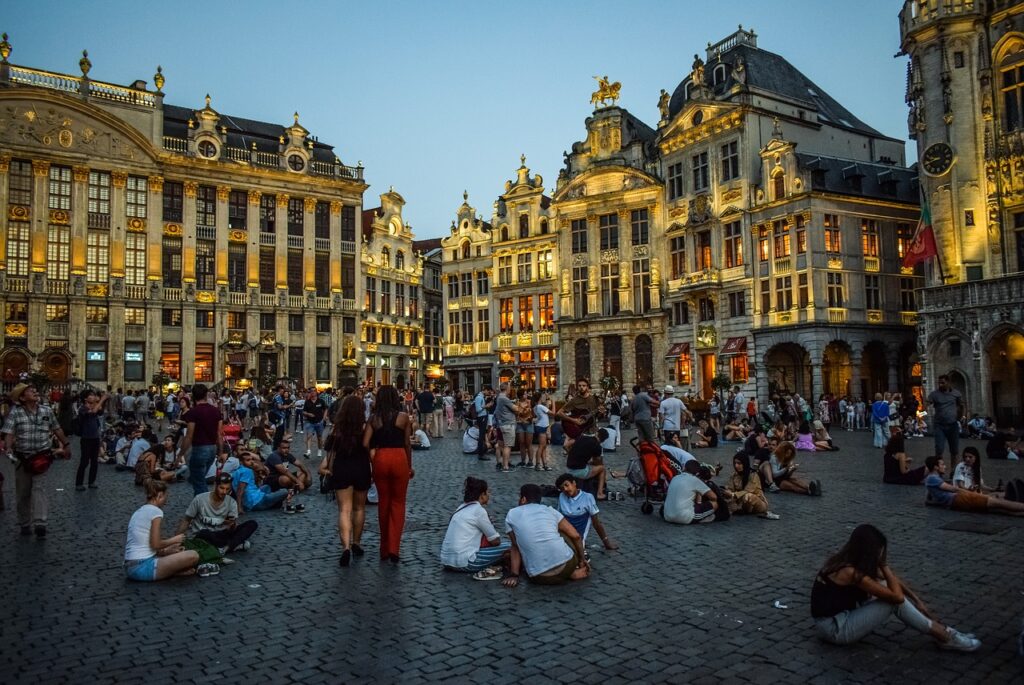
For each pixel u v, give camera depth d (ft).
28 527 39.09
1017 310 98.63
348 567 32.07
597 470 49.88
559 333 189.88
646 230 177.37
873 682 19.39
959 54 109.19
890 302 146.41
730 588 28.30
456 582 29.53
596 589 28.35
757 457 54.49
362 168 227.61
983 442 91.15
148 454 58.44
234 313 203.51
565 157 196.85
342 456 33.58
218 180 200.85
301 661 21.01
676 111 182.09
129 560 30.04
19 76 176.86
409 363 256.11
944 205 109.91
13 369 173.06
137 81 193.36
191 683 19.48
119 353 184.65
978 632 23.08
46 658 21.33
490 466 70.69
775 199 146.00
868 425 131.44
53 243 179.22
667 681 19.53
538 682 19.48
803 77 183.83
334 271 219.61
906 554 33.17
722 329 157.48
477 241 215.51
